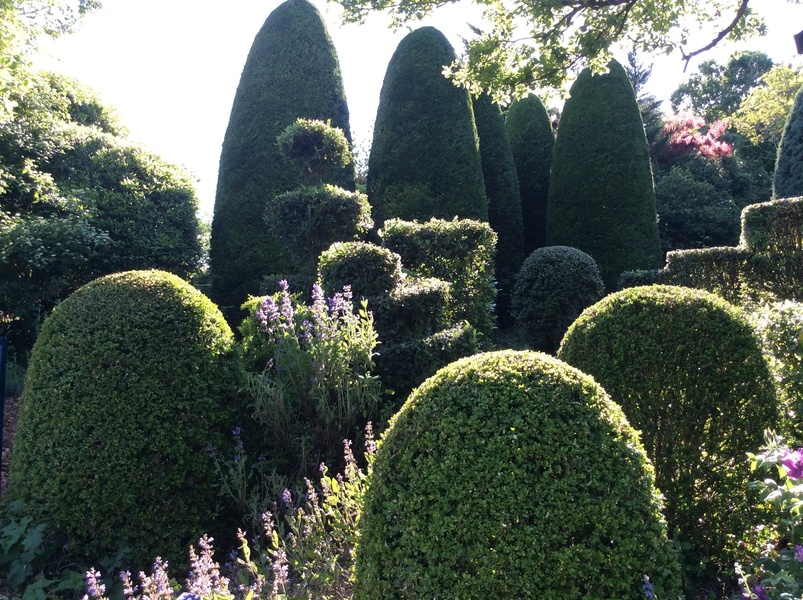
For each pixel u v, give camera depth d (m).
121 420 2.98
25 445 3.03
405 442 1.96
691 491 2.70
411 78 9.53
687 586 2.46
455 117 9.40
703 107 30.02
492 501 1.76
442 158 9.30
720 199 12.51
